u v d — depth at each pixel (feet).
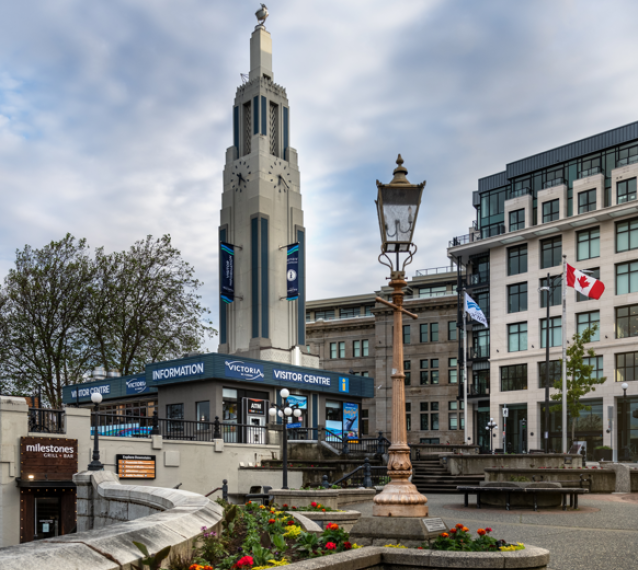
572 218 174.81
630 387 160.15
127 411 132.87
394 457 24.72
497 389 188.96
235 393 115.55
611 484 74.02
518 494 58.85
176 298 142.00
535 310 183.73
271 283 143.84
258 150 147.43
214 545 20.06
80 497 44.83
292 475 86.38
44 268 135.33
